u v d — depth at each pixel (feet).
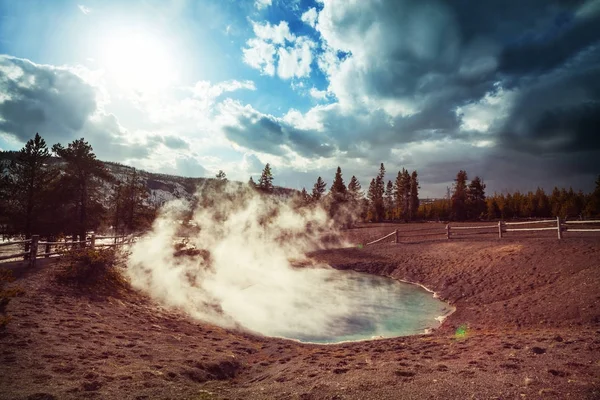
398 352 24.09
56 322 23.29
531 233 80.02
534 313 32.99
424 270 68.23
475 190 213.87
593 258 41.91
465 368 17.33
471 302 45.11
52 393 13.61
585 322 28.09
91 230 89.92
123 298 35.04
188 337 26.78
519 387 13.93
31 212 76.13
